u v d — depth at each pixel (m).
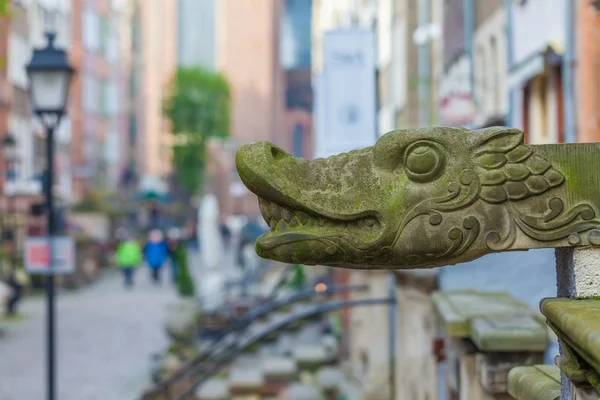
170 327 17.17
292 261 2.66
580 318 2.24
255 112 108.69
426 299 7.62
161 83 101.25
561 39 12.77
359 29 18.27
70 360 18.88
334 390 13.57
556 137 13.87
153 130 100.25
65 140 58.59
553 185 2.55
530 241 2.56
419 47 24.41
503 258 6.29
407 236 2.58
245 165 2.65
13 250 26.42
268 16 108.31
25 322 24.69
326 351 15.77
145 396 12.84
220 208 102.56
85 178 64.94
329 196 2.63
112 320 24.95
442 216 2.57
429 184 2.59
